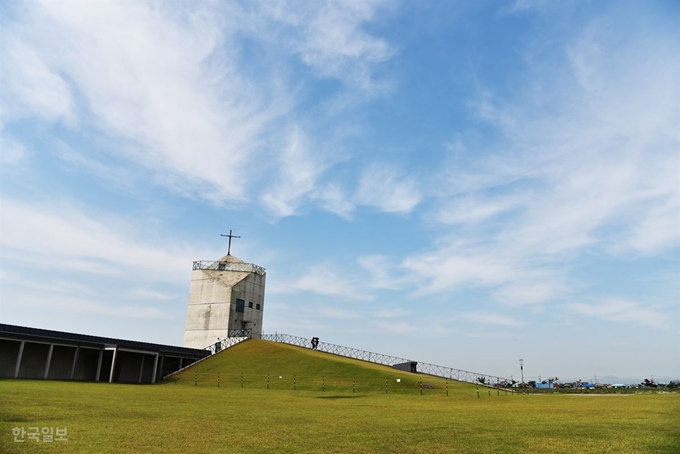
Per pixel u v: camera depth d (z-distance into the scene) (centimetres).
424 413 2552
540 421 2123
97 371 5616
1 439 1369
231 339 7925
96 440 1417
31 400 2484
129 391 3825
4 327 4981
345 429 1819
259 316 9188
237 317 8631
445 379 5988
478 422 2088
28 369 5338
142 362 6450
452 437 1631
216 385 5350
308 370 5803
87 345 5569
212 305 8619
